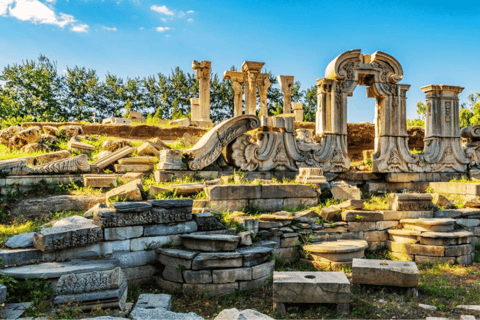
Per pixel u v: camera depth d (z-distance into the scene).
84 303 4.79
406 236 8.62
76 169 9.73
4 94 41.50
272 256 7.03
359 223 8.80
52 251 5.86
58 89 45.78
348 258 7.59
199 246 6.57
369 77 13.02
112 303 4.86
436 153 13.34
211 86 48.53
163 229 6.84
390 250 8.84
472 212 9.51
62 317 4.52
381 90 12.70
